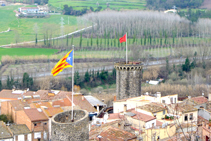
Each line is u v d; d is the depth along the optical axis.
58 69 88.06
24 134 149.12
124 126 108.75
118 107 147.38
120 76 170.00
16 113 167.50
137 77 169.12
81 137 69.44
